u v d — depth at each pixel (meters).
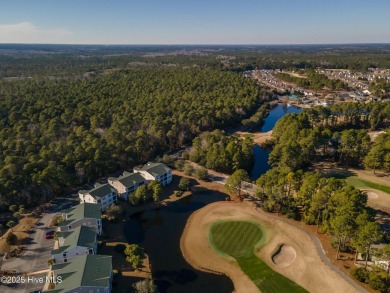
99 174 141.12
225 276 86.31
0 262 87.81
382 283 77.44
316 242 98.19
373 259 87.31
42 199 121.25
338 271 86.00
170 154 174.00
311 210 103.75
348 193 94.75
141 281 78.56
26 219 109.44
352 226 84.12
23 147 150.38
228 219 112.06
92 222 99.50
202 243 99.81
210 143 166.62
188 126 198.25
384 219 107.56
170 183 139.50
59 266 78.62
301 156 147.12
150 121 190.88
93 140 155.25
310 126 189.12
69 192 129.25
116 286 79.88
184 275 86.69
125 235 103.62
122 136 165.50
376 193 124.81
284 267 88.88
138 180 128.75
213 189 134.25
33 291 77.50
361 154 150.88
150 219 113.19
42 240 98.00
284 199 113.62
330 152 164.38
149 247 98.12
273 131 193.12
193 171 146.62
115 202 122.44
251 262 91.00
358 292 79.06
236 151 151.00
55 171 124.75
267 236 102.06
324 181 104.38
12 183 114.81
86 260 77.38
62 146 146.75
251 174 151.12
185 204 123.12
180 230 107.00
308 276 85.06
